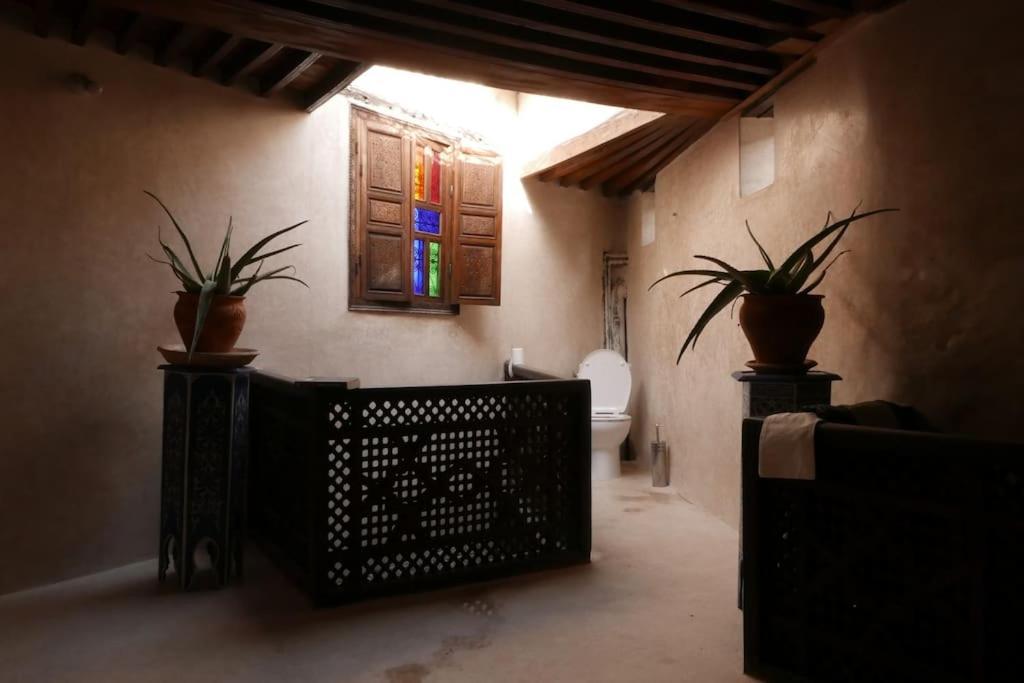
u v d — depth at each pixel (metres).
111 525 3.00
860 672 1.82
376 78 4.17
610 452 4.93
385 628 2.37
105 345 2.98
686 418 4.32
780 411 2.39
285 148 3.69
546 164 4.84
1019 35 1.93
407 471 2.78
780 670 1.97
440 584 2.78
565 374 5.44
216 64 3.26
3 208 2.67
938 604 1.66
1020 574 1.53
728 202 3.68
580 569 3.01
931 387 2.23
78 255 2.89
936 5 2.21
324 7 2.48
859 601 1.81
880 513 1.77
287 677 2.01
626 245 5.77
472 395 2.90
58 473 2.83
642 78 3.15
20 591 2.71
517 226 5.14
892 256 2.40
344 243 3.99
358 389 2.67
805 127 2.94
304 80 3.54
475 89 4.83
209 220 3.36
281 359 3.68
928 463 1.67
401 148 4.24
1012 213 1.95
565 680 1.99
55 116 2.82
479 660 2.12
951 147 2.15
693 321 4.18
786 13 2.55
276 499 3.15
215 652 2.17
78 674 2.02
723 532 3.56
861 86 2.55
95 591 2.73
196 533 2.73
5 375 2.68
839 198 2.69
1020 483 1.52
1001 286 1.98
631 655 2.16
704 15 2.64
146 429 3.12
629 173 5.28
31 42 2.75
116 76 3.02
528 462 3.05
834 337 2.74
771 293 2.40
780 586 2.00
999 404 1.99
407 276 4.27
